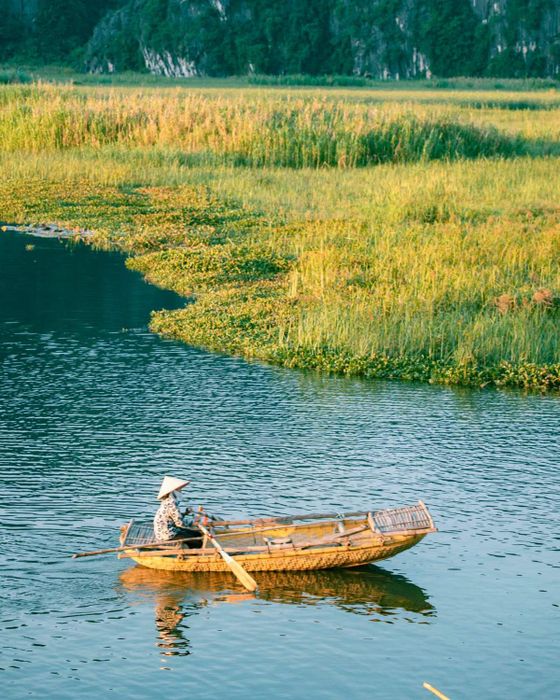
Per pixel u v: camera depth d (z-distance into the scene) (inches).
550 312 2086.6
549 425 1569.9
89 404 1637.6
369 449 1453.0
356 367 1847.9
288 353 1913.1
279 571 1096.8
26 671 917.2
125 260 2748.5
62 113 4448.8
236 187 3599.9
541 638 977.5
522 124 5565.9
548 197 3275.1
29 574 1082.1
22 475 1342.3
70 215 3260.3
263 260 2618.1
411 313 2052.2
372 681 906.7
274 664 930.1
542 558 1137.4
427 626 995.9
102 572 1092.5
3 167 3956.7
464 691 892.0
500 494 1300.4
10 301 2310.5
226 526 1133.1
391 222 2901.1
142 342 2020.2
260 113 4360.2
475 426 1560.0
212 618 1007.0
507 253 2431.1
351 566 1104.8
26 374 1793.8
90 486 1310.3
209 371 1839.3
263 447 1454.2
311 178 3789.4
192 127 4431.6
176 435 1499.8
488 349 1894.7
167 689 893.2
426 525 1093.1
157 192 3567.9
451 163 4114.2
